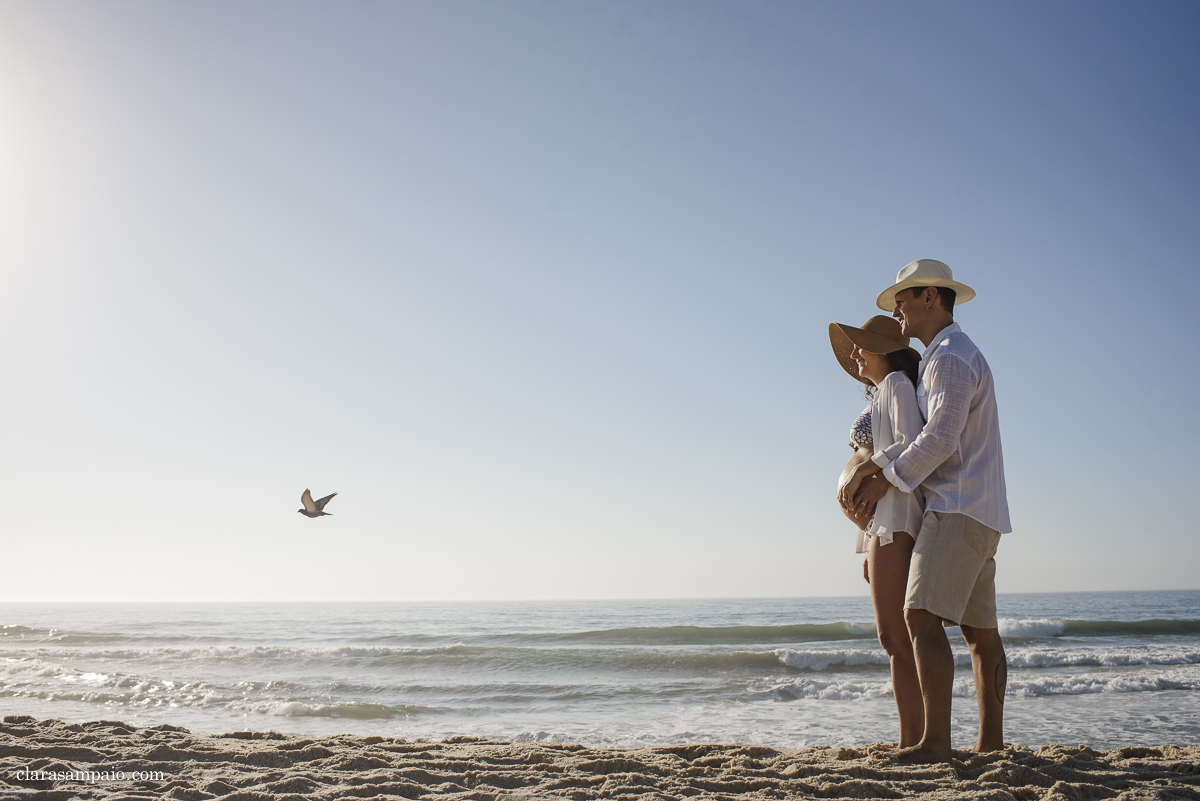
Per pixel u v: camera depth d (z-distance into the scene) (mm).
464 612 54406
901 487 2785
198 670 15250
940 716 2865
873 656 15445
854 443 3248
